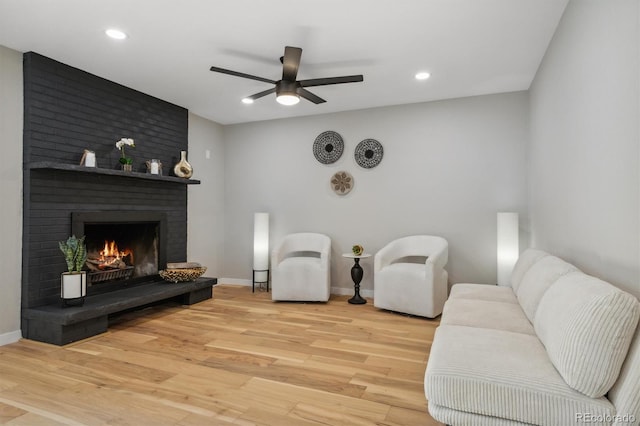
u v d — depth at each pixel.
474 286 3.26
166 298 4.23
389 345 2.97
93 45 3.01
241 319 3.71
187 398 2.09
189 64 3.40
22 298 3.08
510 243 3.85
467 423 1.48
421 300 3.72
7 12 2.51
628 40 1.58
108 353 2.77
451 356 1.63
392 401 2.07
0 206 2.96
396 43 2.99
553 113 2.91
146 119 4.24
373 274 4.77
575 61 2.31
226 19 2.62
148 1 2.39
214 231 5.48
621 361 1.30
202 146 5.26
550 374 1.45
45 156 3.21
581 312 1.40
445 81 3.84
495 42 2.97
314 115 5.12
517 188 4.14
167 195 4.54
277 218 5.34
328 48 3.07
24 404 2.01
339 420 1.87
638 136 1.50
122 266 4.10
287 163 5.29
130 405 2.01
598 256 1.98
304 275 4.38
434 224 4.50
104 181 3.72
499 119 4.22
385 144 4.73
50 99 3.25
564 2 2.42
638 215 1.51
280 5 2.44
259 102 4.56
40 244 3.16
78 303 3.17
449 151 4.43
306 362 2.62
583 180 2.21
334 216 5.00
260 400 2.07
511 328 2.09
